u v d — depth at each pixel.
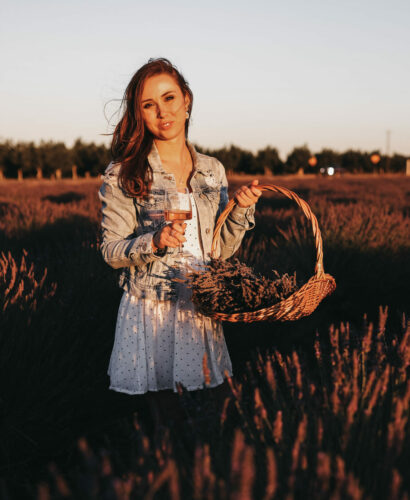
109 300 3.36
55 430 2.48
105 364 2.95
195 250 2.01
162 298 1.92
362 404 1.58
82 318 3.08
